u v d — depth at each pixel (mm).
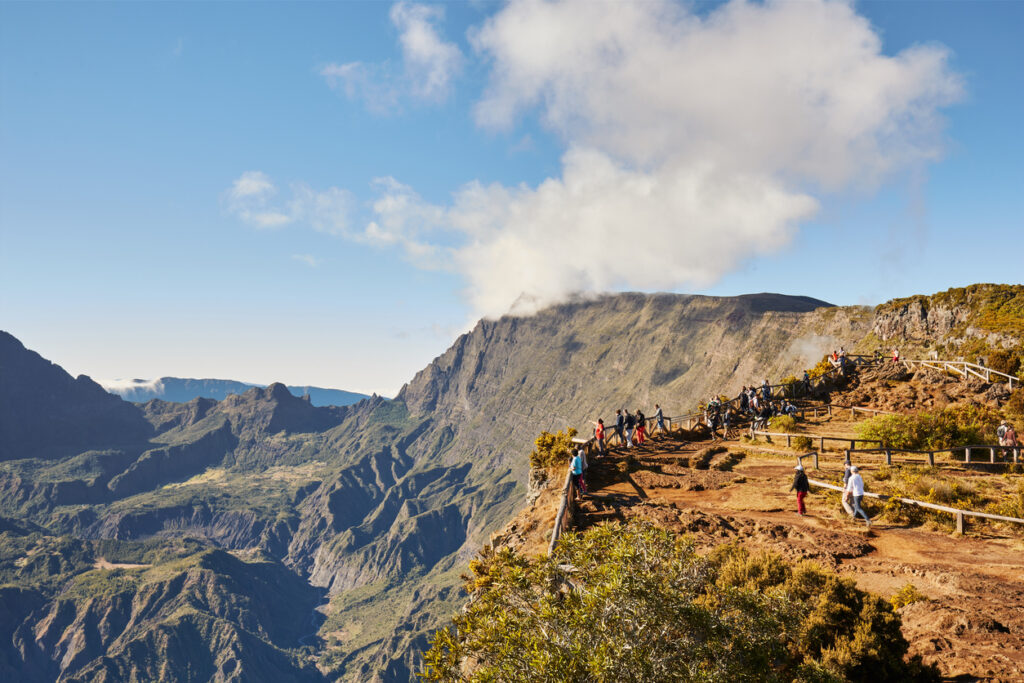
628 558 9375
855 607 11508
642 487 23547
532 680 7555
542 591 9953
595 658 7430
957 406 34594
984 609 13492
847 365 50875
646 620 8367
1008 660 11391
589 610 8352
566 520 18969
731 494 22438
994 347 69688
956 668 11352
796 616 10344
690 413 37562
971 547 17250
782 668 10445
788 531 18438
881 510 20359
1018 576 15141
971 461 26328
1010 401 35156
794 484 20312
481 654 8742
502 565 10578
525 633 8344
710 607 9836
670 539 10367
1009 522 18203
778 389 47812
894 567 16078
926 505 19656
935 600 14133
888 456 26266
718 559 14055
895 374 46969
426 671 8781
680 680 8109
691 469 26578
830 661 10422
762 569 12461
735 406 41562
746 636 9328
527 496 27156
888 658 10578
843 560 16672
